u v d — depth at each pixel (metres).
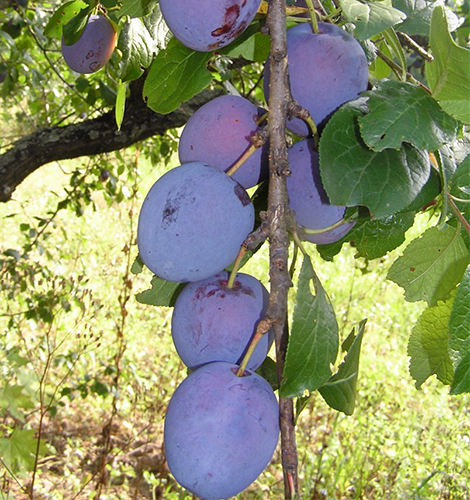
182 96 0.36
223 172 0.30
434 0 0.37
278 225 0.27
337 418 1.02
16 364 0.54
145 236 0.29
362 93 0.28
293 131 0.32
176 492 0.96
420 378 0.36
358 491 0.89
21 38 0.86
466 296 0.28
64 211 1.89
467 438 0.95
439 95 0.28
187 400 0.28
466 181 0.29
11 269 0.94
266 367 0.34
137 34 0.41
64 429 1.09
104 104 0.87
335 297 1.47
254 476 0.28
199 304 0.30
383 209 0.27
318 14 0.32
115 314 1.34
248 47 0.36
